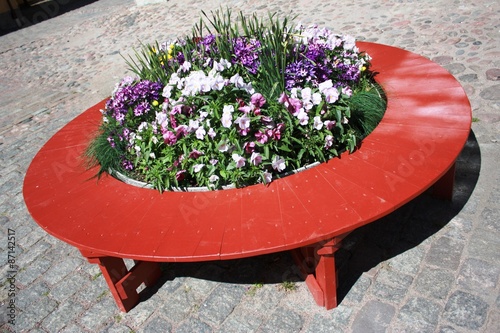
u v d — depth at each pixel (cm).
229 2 810
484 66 427
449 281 240
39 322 265
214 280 270
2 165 451
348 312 236
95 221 228
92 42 819
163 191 241
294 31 333
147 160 249
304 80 275
